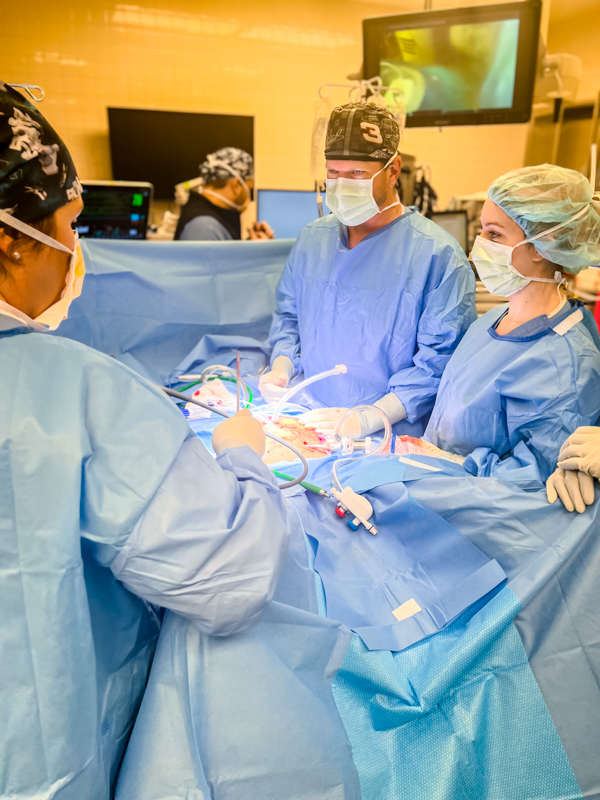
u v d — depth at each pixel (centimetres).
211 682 83
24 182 66
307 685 90
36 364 69
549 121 412
